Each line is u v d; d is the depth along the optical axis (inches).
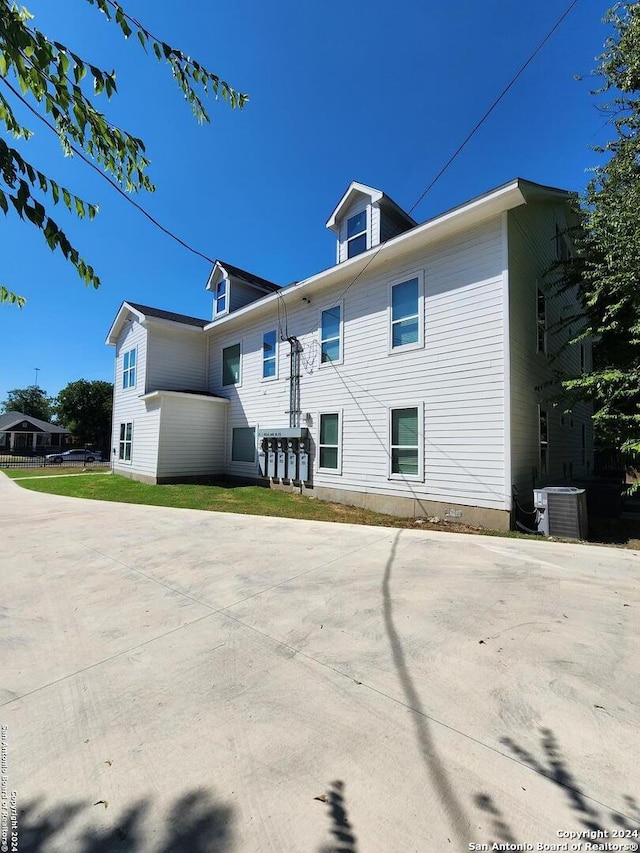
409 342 349.4
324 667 101.1
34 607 141.0
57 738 76.4
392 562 192.4
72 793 63.2
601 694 88.5
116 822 57.9
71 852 53.3
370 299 382.0
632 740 74.1
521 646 110.4
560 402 341.1
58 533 255.9
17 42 65.4
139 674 99.0
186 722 80.8
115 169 93.4
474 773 66.5
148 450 540.1
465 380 307.9
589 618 128.3
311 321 445.7
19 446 1857.8
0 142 65.2
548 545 226.8
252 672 99.3
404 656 105.8
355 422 389.7
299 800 61.4
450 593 151.1
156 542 232.4
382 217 396.2
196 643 114.7
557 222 413.7
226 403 572.7
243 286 590.6
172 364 587.2
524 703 85.5
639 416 271.1
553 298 397.4
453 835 55.4
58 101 75.6
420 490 332.2
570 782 64.4
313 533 255.9
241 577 171.3
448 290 321.4
